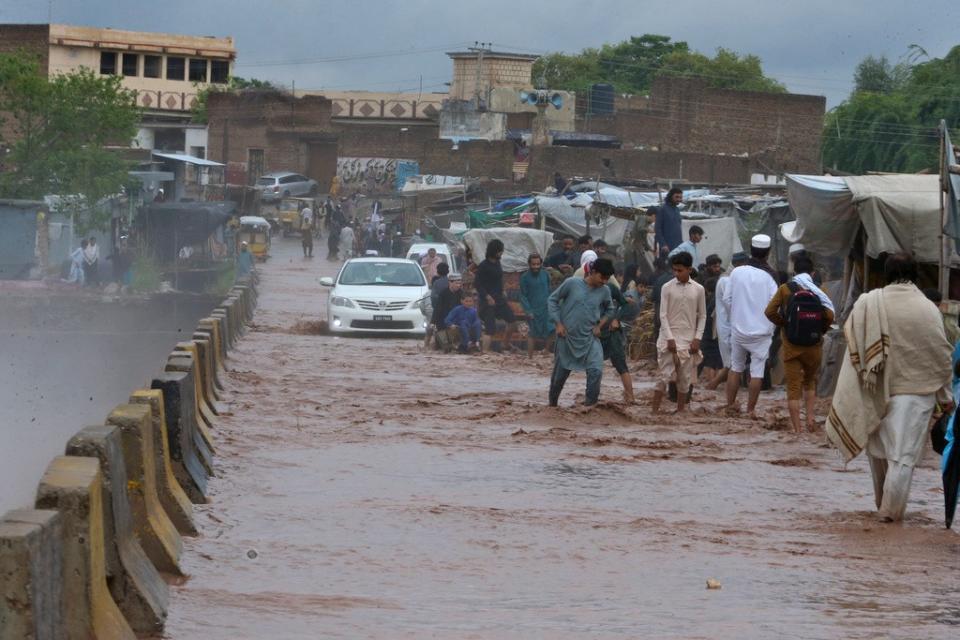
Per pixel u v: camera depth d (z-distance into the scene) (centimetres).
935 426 1519
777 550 1314
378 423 2156
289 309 5303
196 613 980
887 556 1298
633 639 970
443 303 3722
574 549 1288
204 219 7288
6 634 670
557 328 2338
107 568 908
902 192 2758
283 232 10531
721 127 11525
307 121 11712
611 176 10181
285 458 1772
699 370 2992
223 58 14100
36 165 6762
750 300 2323
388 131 11319
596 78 16588
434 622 995
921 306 1441
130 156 9594
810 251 2892
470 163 10531
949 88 9600
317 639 927
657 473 1761
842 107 10919
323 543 1266
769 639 980
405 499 1514
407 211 9581
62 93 6869
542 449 1936
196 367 1980
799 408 2219
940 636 1002
